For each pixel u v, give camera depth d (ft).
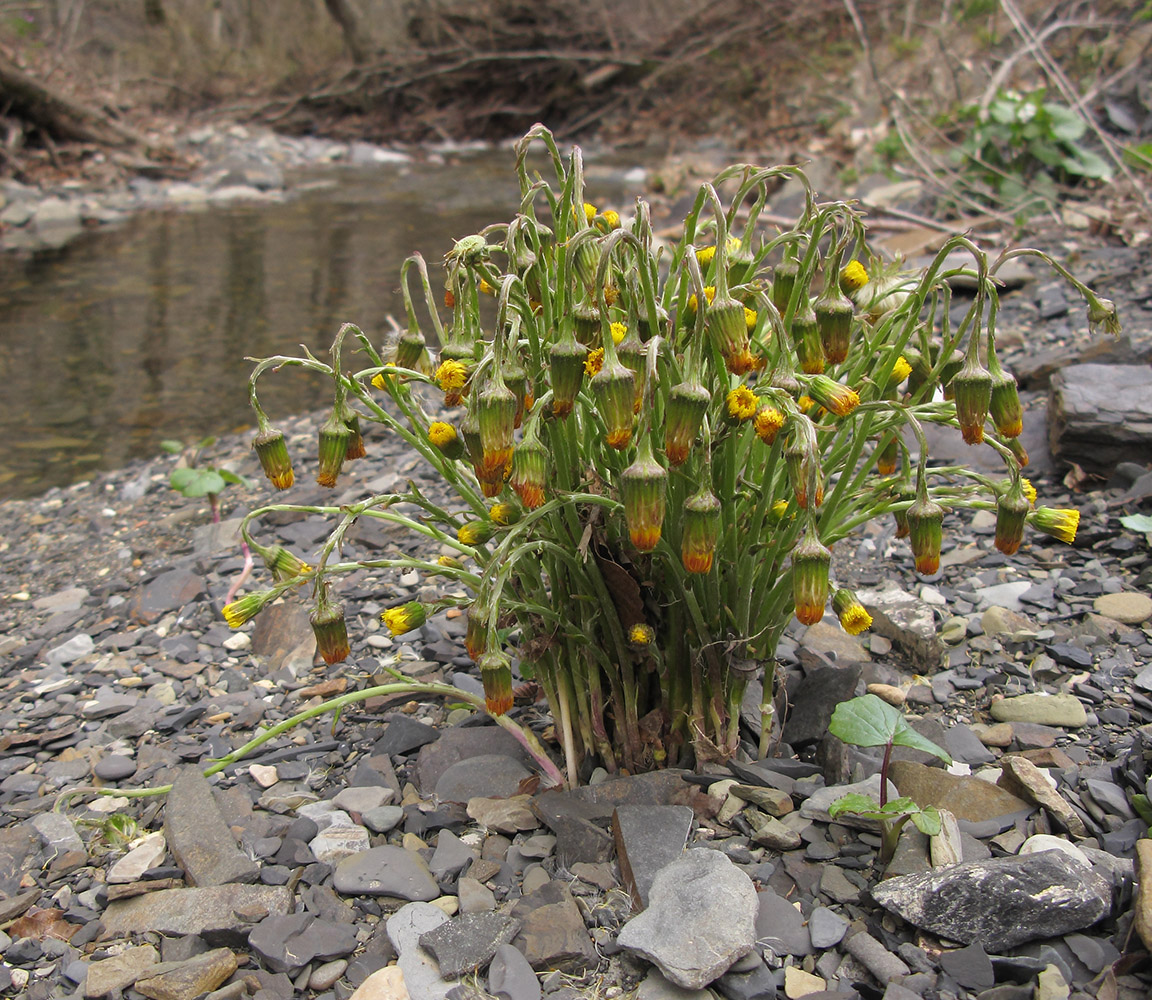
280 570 1.04
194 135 6.59
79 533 1.90
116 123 5.96
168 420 2.43
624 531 0.98
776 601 1.00
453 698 1.22
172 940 0.91
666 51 6.74
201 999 0.84
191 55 7.38
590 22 7.11
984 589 1.41
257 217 4.66
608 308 0.92
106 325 3.13
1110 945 0.82
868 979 0.82
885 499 1.10
